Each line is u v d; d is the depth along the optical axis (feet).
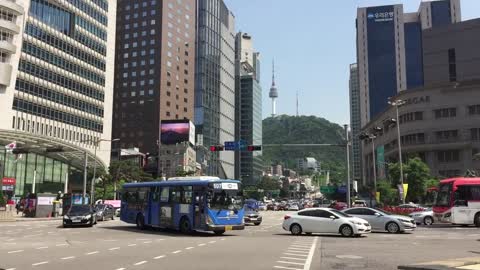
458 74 401.08
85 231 97.76
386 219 93.71
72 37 323.37
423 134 312.29
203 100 568.00
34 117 281.74
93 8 350.64
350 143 158.61
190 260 49.14
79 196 190.08
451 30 408.87
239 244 68.33
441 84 308.81
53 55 303.27
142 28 531.50
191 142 467.52
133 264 45.98
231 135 643.04
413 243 69.72
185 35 560.20
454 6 523.29
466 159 296.30
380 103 480.64
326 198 491.31
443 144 302.25
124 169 304.30
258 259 50.06
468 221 108.99
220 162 576.61
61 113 307.78
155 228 105.70
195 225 88.69
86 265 45.34
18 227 111.65
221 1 643.45
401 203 166.91
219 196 88.53
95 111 346.95
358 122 530.68
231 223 88.79
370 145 400.06
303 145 142.92
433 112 310.65
